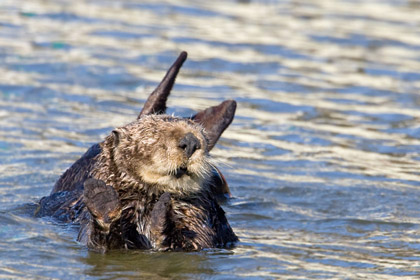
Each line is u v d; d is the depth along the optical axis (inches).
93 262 746.8
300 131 1400.1
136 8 2440.9
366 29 2326.5
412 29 2340.1
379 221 949.2
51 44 1934.1
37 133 1296.8
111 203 732.0
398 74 1854.1
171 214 761.0
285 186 1090.1
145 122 807.7
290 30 2281.0
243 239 860.6
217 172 997.2
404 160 1255.5
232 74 1791.3
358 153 1288.1
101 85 1630.2
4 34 1998.0
